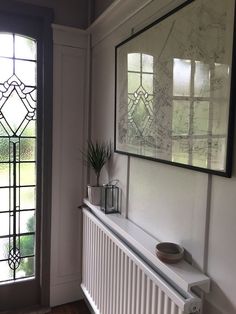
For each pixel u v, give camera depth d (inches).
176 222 53.1
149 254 53.3
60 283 96.2
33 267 94.9
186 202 50.4
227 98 40.6
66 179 94.3
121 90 71.1
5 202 89.0
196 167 46.6
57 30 88.6
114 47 76.7
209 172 44.0
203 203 46.3
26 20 86.7
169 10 54.2
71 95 92.7
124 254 63.0
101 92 86.0
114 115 75.8
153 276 51.6
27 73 88.7
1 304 91.0
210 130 43.7
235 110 39.9
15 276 92.7
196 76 46.2
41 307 94.0
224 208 42.6
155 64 56.9
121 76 71.0
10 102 87.2
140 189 65.4
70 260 97.2
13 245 91.4
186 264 49.1
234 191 40.8
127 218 71.2
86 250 87.4
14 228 91.0
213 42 42.8
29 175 91.6
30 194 92.1
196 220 47.9
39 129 90.9
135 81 64.6
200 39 45.3
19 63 87.7
